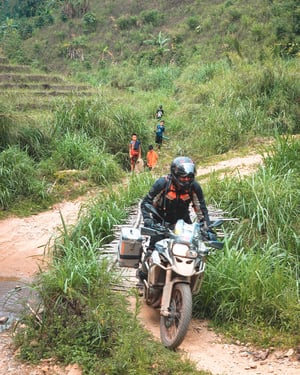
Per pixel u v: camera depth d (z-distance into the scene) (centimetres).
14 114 1430
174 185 566
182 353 521
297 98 1816
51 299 609
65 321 582
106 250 755
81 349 536
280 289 616
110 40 4541
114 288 649
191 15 4444
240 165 1344
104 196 1005
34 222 1094
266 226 790
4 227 1066
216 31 3897
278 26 3070
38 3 5641
